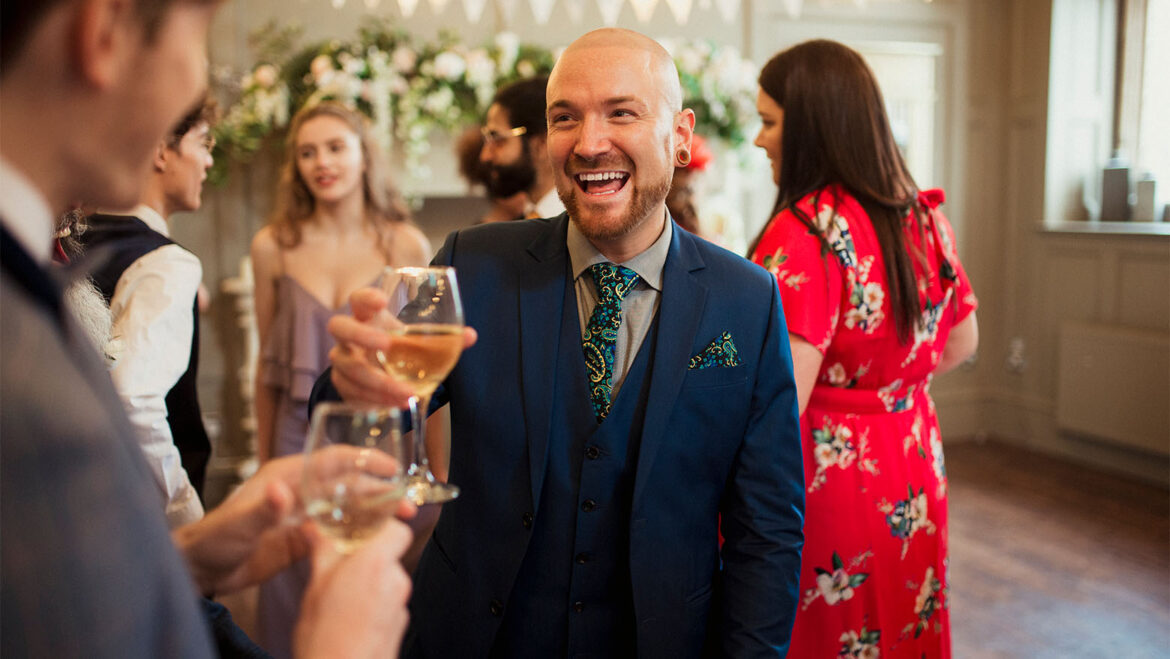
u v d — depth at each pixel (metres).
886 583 1.75
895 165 1.74
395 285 0.98
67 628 0.42
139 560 0.44
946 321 1.82
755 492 1.31
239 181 4.55
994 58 5.58
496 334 1.27
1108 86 5.30
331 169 2.82
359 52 4.37
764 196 5.40
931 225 1.78
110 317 1.44
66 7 0.47
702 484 1.28
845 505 1.71
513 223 1.38
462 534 1.28
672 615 1.25
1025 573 3.63
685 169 2.37
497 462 1.25
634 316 1.27
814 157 1.74
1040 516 4.26
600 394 1.25
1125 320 4.82
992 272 5.69
